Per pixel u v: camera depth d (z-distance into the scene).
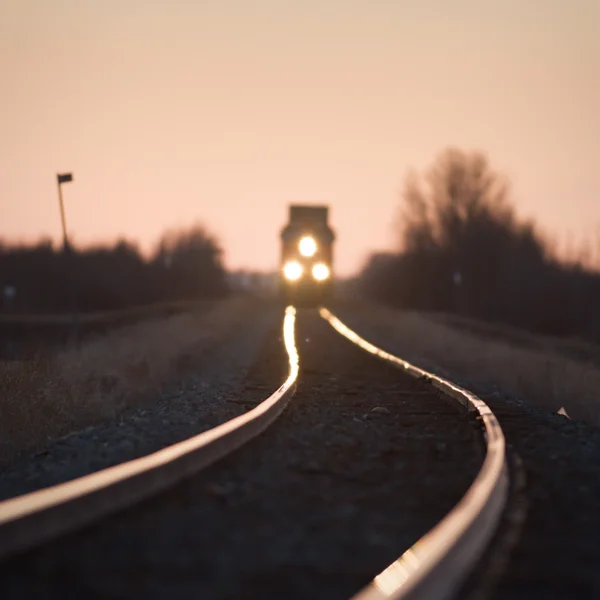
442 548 25.73
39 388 72.06
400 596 21.25
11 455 57.69
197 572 27.09
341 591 25.64
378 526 33.94
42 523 30.11
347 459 48.78
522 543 31.33
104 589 25.31
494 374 114.00
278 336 165.00
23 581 26.00
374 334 179.88
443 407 73.12
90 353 112.44
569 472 46.38
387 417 67.00
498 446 46.25
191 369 118.12
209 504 36.62
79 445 58.59
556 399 88.38
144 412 75.38
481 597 25.11
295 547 30.38
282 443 53.53
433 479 43.53
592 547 31.42
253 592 25.25
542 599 25.31
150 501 36.69
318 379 94.62
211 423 66.81
